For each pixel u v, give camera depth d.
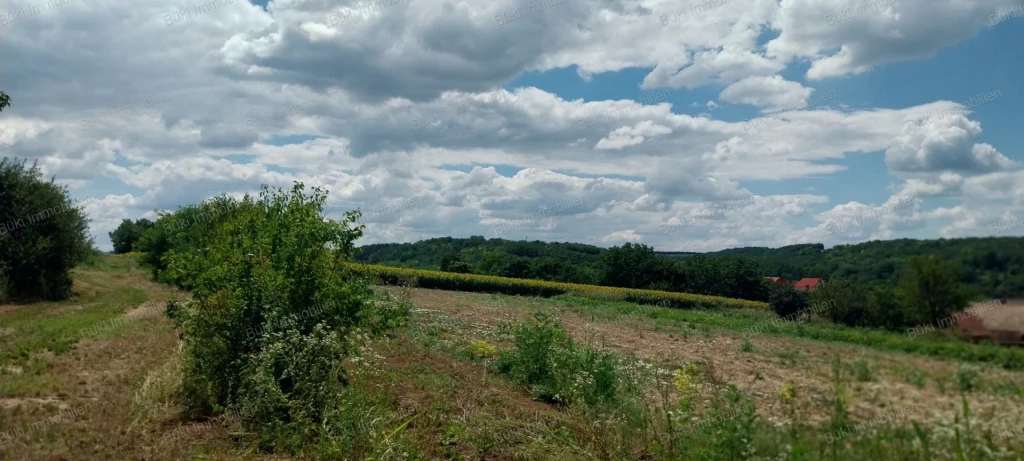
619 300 39.59
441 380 10.91
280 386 8.50
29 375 10.69
